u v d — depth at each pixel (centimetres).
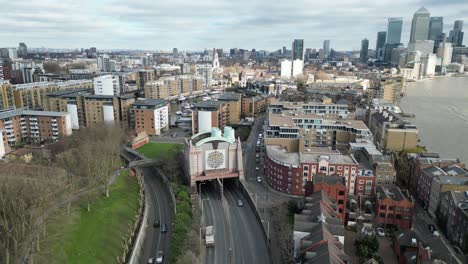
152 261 11400
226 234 13200
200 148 17100
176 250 11512
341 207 13688
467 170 16038
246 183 17900
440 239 10350
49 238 11194
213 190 17412
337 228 10988
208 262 11469
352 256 11588
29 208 11331
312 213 11875
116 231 12662
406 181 17762
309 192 14612
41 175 13250
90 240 11788
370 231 12750
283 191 16650
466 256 9888
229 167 17862
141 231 12650
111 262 11006
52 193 12725
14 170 14638
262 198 16088
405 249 11162
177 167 18988
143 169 19850
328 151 18325
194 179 16975
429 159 16738
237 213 14950
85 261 10744
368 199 14800
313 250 9762
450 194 13088
